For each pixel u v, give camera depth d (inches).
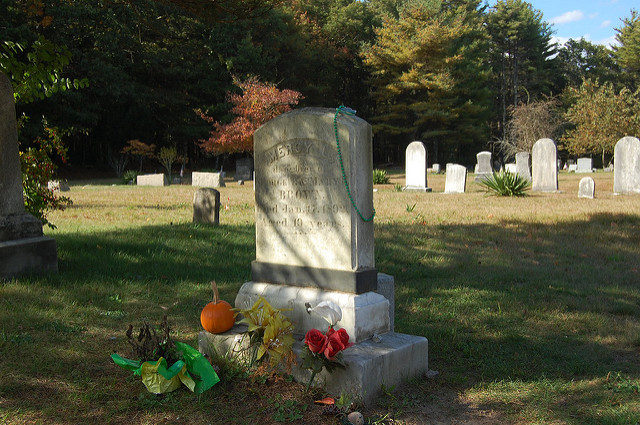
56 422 132.5
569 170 1823.3
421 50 2034.9
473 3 2466.8
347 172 169.5
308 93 2222.0
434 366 179.6
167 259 324.8
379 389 153.6
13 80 323.3
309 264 182.7
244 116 1528.1
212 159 2095.2
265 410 143.0
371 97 2327.8
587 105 1852.9
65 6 1296.8
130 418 137.1
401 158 2522.1
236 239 390.6
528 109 1946.4
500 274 309.7
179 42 1744.6
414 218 529.0
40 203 324.5
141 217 525.0
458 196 788.0
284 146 187.3
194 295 258.7
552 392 157.0
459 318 232.2
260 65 1787.6
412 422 138.6
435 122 2218.3
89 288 254.8
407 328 216.2
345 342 145.9
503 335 210.4
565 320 230.1
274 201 192.1
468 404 150.6
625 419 135.4
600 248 387.5
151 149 1681.8
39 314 209.6
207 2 316.8
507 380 167.6
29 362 164.6
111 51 1451.8
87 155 1829.5
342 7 2313.0
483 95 2250.2
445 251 372.8
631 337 205.8
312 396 151.5
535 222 493.4
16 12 1256.8
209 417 138.7
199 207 464.8
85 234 385.4
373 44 2311.8
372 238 178.4
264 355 164.1
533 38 2625.5
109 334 198.8
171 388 149.2
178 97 1731.1
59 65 323.3
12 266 261.3
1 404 139.3
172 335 202.4
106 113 1656.0
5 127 263.9
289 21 2032.5
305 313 177.6
